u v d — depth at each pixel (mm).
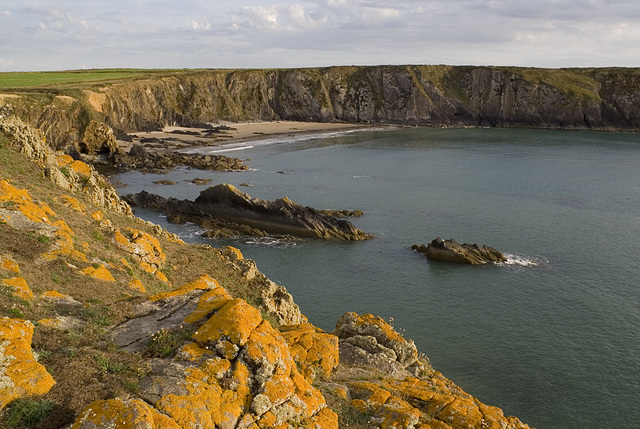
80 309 17297
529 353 41188
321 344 20062
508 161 133250
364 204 89062
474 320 46969
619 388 36562
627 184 104062
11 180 32531
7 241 22141
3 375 11617
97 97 145875
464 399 19609
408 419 15914
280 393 12961
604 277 56531
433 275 58000
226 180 106188
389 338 26359
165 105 187625
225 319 14367
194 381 12391
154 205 82938
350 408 16594
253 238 71625
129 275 25891
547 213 82812
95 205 39469
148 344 14688
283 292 35531
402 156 140750
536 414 33812
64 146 120562
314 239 71438
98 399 11945
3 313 15414
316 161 130875
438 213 83312
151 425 10547
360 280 56562
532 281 55844
